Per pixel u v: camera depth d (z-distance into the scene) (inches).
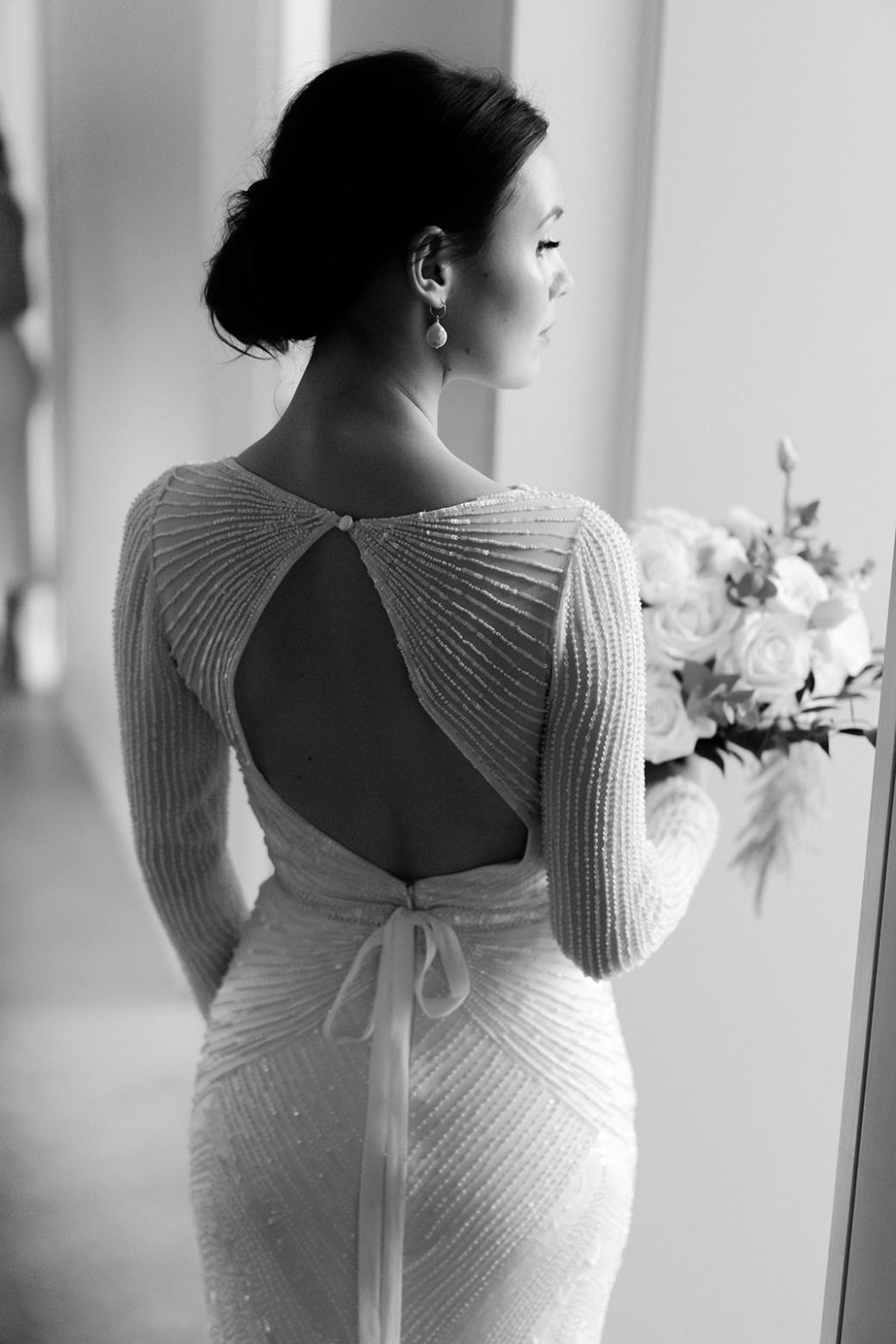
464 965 49.0
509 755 45.6
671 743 57.8
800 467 85.4
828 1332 46.6
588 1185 49.4
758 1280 88.0
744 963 85.9
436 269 45.0
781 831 62.2
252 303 46.4
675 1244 87.4
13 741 228.8
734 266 82.1
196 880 55.9
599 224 80.8
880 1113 43.6
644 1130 86.9
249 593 47.1
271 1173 49.7
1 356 251.1
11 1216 108.3
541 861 48.7
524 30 76.8
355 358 46.0
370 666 45.7
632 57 78.8
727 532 64.3
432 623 44.6
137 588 50.8
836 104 80.7
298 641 46.6
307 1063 49.8
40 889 174.6
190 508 49.1
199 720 51.9
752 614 58.4
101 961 156.7
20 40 239.3
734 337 82.9
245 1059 51.3
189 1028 142.3
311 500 46.5
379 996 49.0
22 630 266.5
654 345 81.7
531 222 45.8
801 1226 87.4
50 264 238.8
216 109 123.1
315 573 46.1
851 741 84.0
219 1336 53.2
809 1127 87.4
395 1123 48.3
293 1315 50.1
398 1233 48.3
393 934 49.2
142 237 158.4
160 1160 117.2
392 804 47.9
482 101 44.3
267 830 51.8
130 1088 129.3
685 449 83.7
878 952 43.6
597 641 44.1
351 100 44.2
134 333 164.1
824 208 82.0
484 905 49.3
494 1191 48.2
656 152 79.4
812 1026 86.6
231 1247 51.4
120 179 171.3
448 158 43.7
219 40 122.1
